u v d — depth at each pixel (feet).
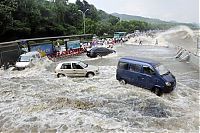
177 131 32.99
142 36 297.33
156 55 115.03
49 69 80.23
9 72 75.05
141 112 40.14
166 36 333.21
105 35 268.00
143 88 51.49
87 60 99.96
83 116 38.32
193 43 208.03
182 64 86.38
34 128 34.94
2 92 52.70
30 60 83.82
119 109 41.45
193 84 57.16
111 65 85.25
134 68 52.80
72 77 64.49
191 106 42.57
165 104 43.27
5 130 34.81
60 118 37.78
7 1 167.84
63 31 222.89
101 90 51.70
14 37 171.53
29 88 55.52
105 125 35.01
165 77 48.34
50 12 232.53
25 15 190.08
